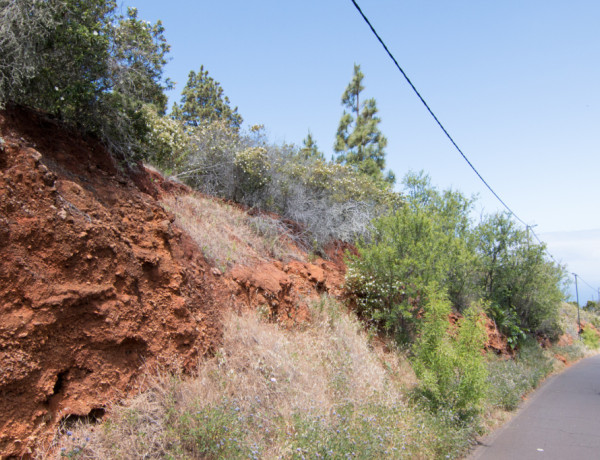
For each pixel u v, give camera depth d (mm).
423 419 7562
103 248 4906
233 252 8539
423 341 9367
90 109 6125
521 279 20875
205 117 24375
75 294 4430
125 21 6703
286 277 9094
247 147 11969
